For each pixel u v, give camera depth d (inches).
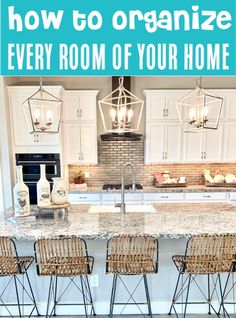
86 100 205.3
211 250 95.3
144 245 95.8
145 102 211.3
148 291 110.8
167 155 211.3
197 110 117.4
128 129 117.8
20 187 110.6
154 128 208.7
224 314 109.6
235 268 98.5
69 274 95.7
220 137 210.2
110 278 113.7
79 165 222.2
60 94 193.8
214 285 114.7
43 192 112.5
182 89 206.5
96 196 202.4
